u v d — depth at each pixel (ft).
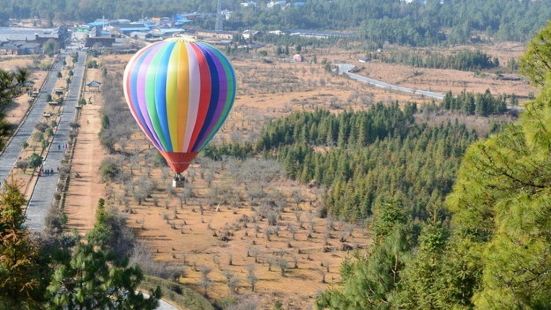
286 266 501.56
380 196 595.06
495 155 173.27
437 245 239.71
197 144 476.13
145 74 452.35
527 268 158.30
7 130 211.61
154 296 269.23
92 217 603.26
